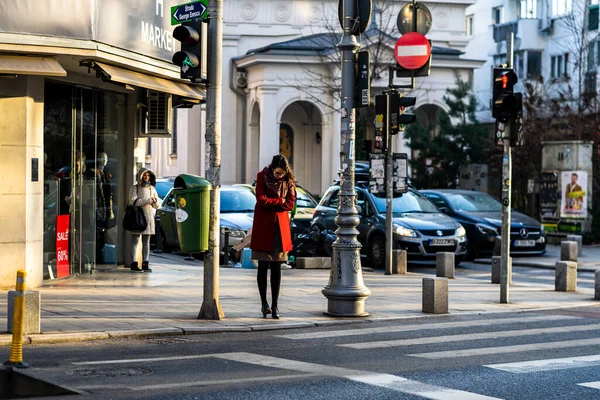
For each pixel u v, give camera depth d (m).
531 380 9.59
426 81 55.19
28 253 16.88
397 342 12.22
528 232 29.78
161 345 11.61
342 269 14.71
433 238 25.78
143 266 20.97
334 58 53.06
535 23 61.12
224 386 8.91
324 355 11.02
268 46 54.59
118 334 12.14
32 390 8.56
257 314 14.63
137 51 17.91
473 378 9.65
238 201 27.09
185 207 13.59
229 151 58.16
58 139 18.64
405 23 23.52
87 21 16.22
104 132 20.56
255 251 14.16
